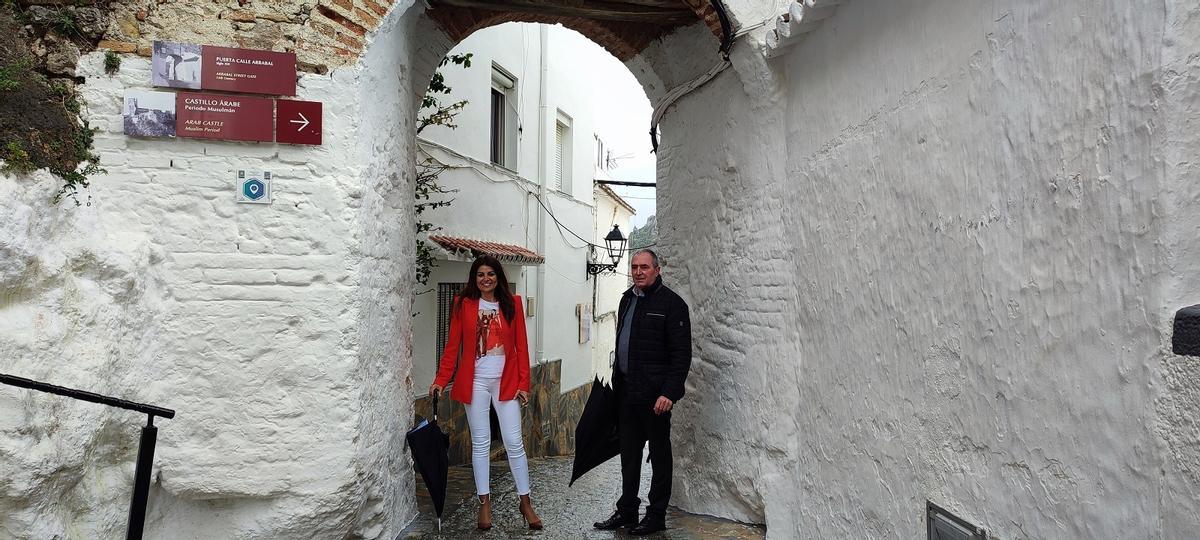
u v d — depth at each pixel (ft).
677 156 23.00
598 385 18.67
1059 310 8.50
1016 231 9.25
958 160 10.48
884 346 12.64
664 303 17.81
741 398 18.51
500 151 37.14
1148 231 7.21
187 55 13.82
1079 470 8.21
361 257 14.61
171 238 13.84
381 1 14.85
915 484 11.70
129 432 13.03
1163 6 7.03
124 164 13.67
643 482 23.86
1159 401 7.06
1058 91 8.48
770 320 17.28
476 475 18.20
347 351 14.33
